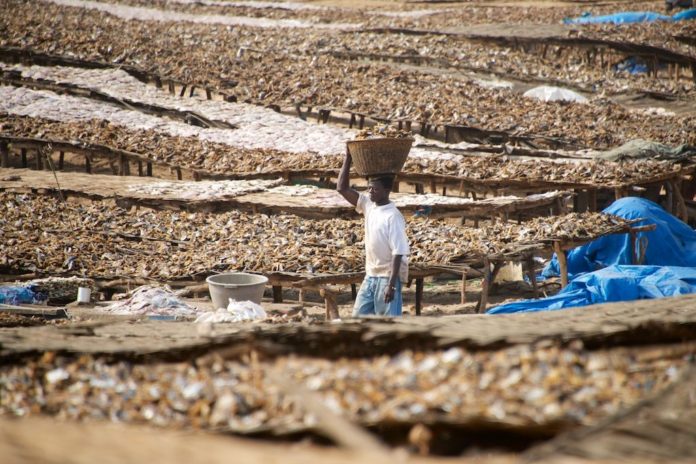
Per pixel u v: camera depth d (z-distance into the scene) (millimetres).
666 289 34406
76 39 86500
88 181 53844
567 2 137375
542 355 14445
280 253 36000
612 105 73125
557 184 50188
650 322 15586
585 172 50688
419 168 53469
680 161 54719
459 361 14430
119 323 20969
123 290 36812
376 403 12922
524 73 82812
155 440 11891
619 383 13539
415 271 34625
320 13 128375
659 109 72875
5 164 61031
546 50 94312
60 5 116438
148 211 44969
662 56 89188
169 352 15992
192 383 14602
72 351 16422
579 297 34688
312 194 49625
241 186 51500
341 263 34688
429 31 101062
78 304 32094
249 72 79250
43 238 39156
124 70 80312
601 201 54406
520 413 12281
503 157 55969
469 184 52188
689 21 102062
